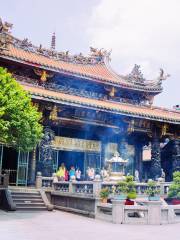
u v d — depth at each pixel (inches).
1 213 751.7
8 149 1168.8
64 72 1214.9
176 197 864.3
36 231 548.4
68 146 1242.0
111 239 510.3
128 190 767.1
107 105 1214.3
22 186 1048.8
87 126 1251.2
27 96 806.5
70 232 560.4
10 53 1109.1
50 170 1072.8
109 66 1492.4
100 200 776.9
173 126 1387.8
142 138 1435.8
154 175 1312.7
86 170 1264.8
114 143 1346.0
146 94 1466.5
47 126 1102.4
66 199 890.7
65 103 1062.4
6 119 720.3
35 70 1180.5
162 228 649.0
